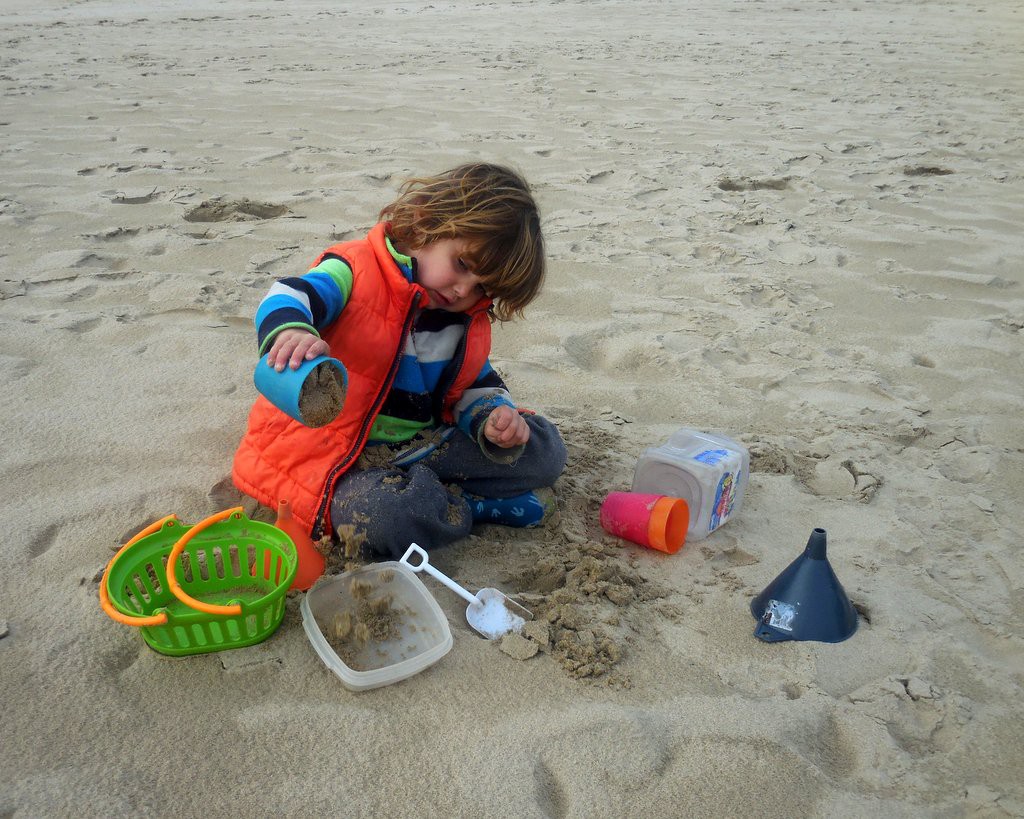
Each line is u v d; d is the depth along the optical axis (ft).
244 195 16.51
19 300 11.63
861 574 7.43
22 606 6.37
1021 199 18.58
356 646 6.13
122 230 14.40
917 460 9.35
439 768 5.32
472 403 7.54
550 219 16.29
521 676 6.08
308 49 34.63
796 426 9.95
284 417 7.16
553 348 11.41
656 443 9.39
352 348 6.97
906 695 6.17
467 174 6.88
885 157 21.35
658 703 5.95
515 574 7.10
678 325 12.33
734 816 5.22
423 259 6.96
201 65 30.09
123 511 7.49
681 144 22.02
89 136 20.20
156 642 5.89
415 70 30.50
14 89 24.66
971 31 42.80
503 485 7.61
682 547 7.68
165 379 9.85
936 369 11.47
